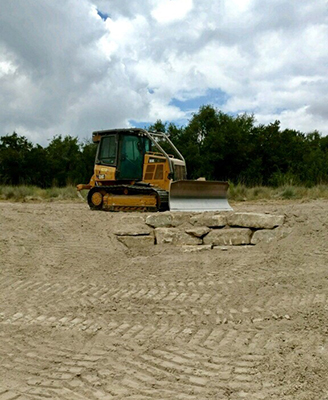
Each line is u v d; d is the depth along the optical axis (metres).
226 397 3.60
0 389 3.82
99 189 12.12
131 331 5.11
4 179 25.22
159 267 7.43
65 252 7.98
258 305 5.73
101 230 9.03
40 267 7.38
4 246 7.94
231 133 26.70
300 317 5.17
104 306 5.88
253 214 8.76
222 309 5.68
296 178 20.12
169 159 11.20
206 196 10.56
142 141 12.19
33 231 8.61
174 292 6.35
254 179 24.17
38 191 19.06
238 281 6.65
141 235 8.85
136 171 12.05
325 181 19.75
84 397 3.67
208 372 4.06
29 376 4.07
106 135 12.25
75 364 4.29
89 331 5.11
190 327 5.17
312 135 33.00
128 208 11.42
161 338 4.87
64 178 28.30
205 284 6.61
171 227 9.07
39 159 28.44
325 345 4.38
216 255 8.01
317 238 7.78
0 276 7.02
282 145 26.77
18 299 6.20
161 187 11.32
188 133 28.05
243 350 4.50
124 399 3.61
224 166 26.75
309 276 6.46
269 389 3.70
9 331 5.16
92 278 7.02
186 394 3.67
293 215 8.72
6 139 28.94
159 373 4.07
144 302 6.00
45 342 4.85
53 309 5.83
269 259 7.44
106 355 4.49
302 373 3.87
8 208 10.08
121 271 7.31
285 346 4.45
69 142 30.62
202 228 8.88
